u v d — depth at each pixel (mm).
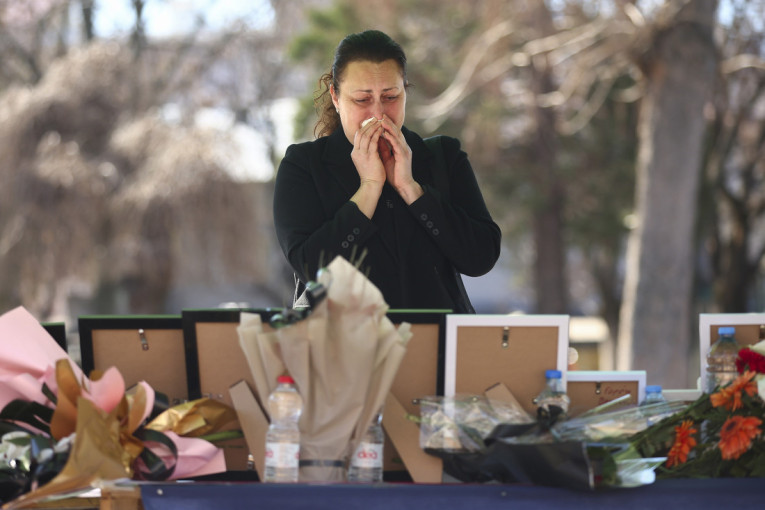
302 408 2652
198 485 2504
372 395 2676
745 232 22062
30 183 20203
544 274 20906
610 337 23750
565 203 20391
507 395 2848
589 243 21594
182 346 2969
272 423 2670
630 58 14227
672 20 13844
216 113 24906
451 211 3365
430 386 2873
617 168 19656
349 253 3256
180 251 20500
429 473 2771
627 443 2641
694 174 14242
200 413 2793
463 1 18750
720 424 2791
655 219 14281
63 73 21750
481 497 2525
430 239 3441
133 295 20781
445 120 18562
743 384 2725
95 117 21391
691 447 2730
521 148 19844
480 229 3422
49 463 2535
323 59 19109
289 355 2637
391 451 2848
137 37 24812
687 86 13938
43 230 20141
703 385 3094
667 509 2568
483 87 18094
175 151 20297
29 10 25078
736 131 20453
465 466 2689
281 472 2617
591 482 2467
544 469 2523
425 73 18344
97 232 20312
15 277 20391
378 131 3301
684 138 14062
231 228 20531
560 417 2672
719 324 3100
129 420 2670
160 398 2795
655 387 2881
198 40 24969
